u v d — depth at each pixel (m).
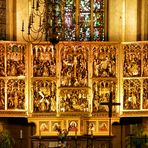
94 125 22.95
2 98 22.80
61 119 22.86
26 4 23.81
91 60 22.80
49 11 23.00
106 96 22.84
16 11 23.89
